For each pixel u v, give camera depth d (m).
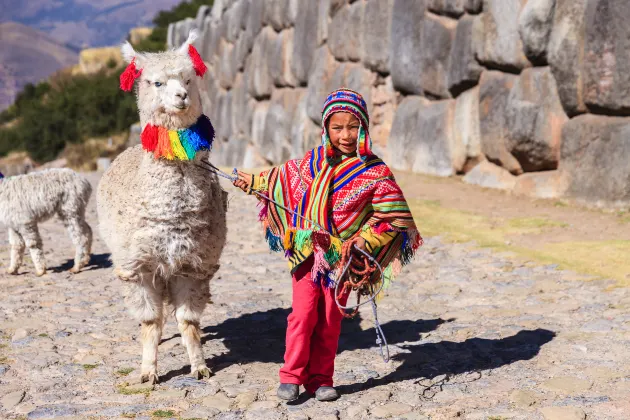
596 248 7.78
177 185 4.23
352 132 3.88
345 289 4.01
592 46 9.62
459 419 3.84
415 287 6.85
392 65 14.55
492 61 11.72
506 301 6.21
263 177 4.20
